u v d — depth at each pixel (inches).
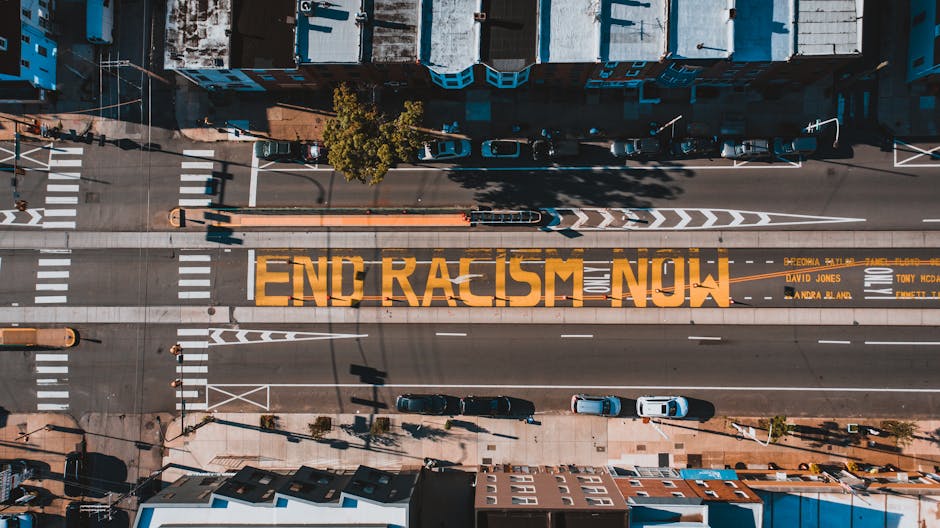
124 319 1939.0
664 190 1895.9
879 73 1865.2
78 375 1945.1
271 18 1708.9
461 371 1919.3
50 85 1920.5
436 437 1923.0
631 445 1907.0
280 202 1931.6
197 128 1934.1
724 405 1889.8
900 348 1857.8
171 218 1934.1
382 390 1925.4
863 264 1863.9
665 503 1626.5
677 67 1700.3
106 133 1945.1
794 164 1873.8
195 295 1935.3
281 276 1935.3
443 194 1921.8
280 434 1935.3
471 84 1892.2
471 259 1923.0
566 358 1908.2
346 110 1681.8
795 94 1878.7
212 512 1643.7
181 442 1934.1
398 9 1691.7
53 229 1937.7
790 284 1876.2
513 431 1918.1
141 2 1931.6
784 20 1651.1
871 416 1866.4
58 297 1937.7
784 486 1829.5
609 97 1907.0
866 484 1811.0
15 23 1724.9
